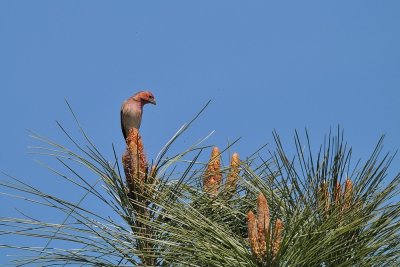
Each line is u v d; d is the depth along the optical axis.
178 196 10.62
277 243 8.69
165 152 10.72
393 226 9.37
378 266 9.33
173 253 9.52
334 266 9.34
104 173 10.43
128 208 10.35
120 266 9.78
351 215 9.38
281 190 10.20
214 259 9.10
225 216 10.90
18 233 9.71
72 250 9.90
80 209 10.01
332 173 9.88
